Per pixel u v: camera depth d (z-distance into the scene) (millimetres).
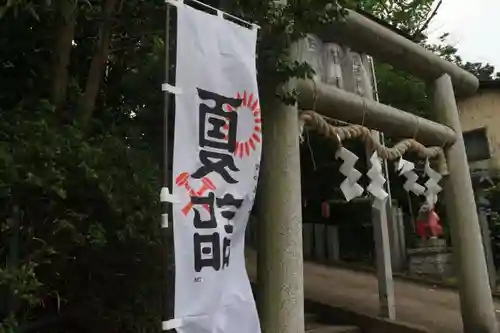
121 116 4625
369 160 6699
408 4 14086
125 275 3984
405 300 8898
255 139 3600
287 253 4434
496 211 11805
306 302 7930
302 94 4918
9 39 4141
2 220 3152
